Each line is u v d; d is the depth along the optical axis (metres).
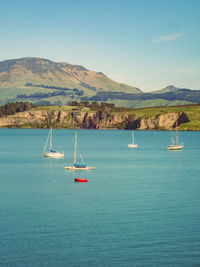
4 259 44.44
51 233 53.09
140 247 48.25
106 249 47.50
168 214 63.09
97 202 72.19
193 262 44.03
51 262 43.81
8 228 55.00
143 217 61.25
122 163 144.50
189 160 157.75
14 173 114.06
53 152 174.75
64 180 99.94
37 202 72.12
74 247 48.06
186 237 51.72
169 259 44.75
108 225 56.84
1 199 75.00
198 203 71.31
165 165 138.38
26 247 47.91
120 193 81.25
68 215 62.31
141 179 102.50
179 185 92.38
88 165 136.38
